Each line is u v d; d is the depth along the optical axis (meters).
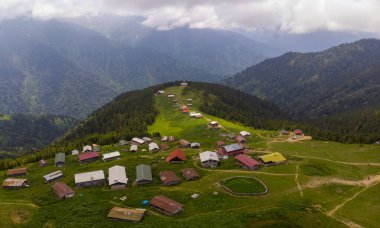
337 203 97.38
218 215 87.19
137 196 102.75
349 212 90.75
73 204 98.12
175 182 115.75
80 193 109.19
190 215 90.00
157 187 113.06
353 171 125.19
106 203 98.06
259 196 101.69
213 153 140.50
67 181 123.06
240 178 115.94
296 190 106.12
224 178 117.81
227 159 142.12
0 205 100.75
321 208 93.31
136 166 134.88
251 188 106.69
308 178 115.88
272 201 97.94
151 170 129.88
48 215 92.06
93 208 94.19
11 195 113.00
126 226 83.12
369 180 115.19
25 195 111.62
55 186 112.94
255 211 90.19
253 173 122.62
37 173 141.75
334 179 115.19
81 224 85.12
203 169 130.62
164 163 139.88
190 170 124.44
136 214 87.81
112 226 83.62
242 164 131.88
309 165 128.38
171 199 99.69
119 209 91.06
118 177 116.69
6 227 86.31
